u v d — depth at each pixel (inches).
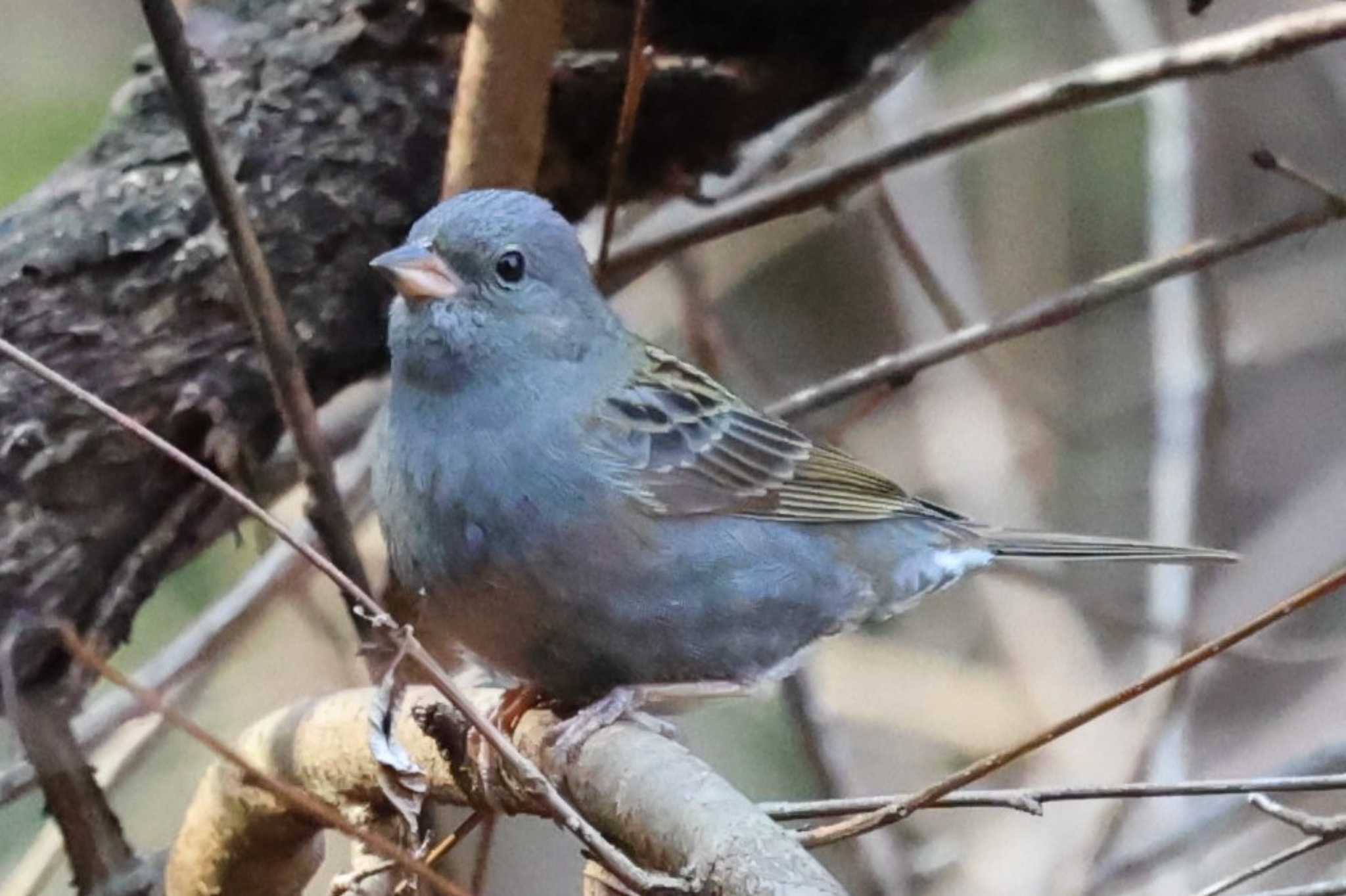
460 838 245.3
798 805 225.3
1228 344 531.5
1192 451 455.8
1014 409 522.3
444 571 294.0
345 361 325.1
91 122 483.2
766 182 400.2
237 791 261.0
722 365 462.0
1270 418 627.8
